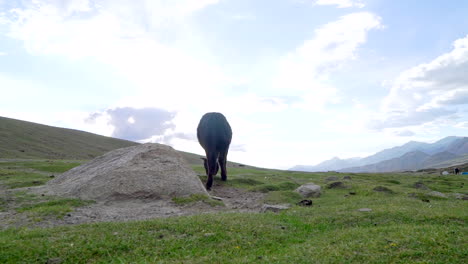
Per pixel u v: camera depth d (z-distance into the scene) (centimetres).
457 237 713
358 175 3647
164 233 814
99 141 8938
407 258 617
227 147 2056
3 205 1205
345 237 775
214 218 944
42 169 2931
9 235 816
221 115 1852
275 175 2967
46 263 645
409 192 1645
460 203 1288
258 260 648
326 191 1734
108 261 664
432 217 943
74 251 689
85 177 1547
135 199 1366
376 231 809
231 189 1922
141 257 675
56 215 1059
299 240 808
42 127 8450
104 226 875
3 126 7038
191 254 688
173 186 1462
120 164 1543
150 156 1627
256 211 1241
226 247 738
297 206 1245
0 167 2895
